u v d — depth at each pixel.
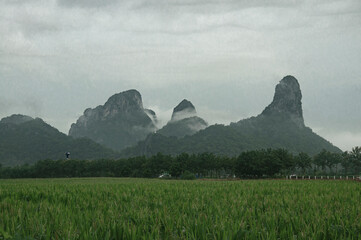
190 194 23.39
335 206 15.98
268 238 9.80
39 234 10.28
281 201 17.66
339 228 11.10
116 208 15.19
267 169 107.19
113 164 164.75
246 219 12.57
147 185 36.12
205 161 142.25
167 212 13.83
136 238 10.27
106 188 28.78
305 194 23.11
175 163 130.50
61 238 9.92
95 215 13.16
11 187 33.09
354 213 13.31
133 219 12.68
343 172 172.50
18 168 171.75
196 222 11.42
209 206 15.91
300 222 12.00
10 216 13.23
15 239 9.82
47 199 19.77
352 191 24.75
